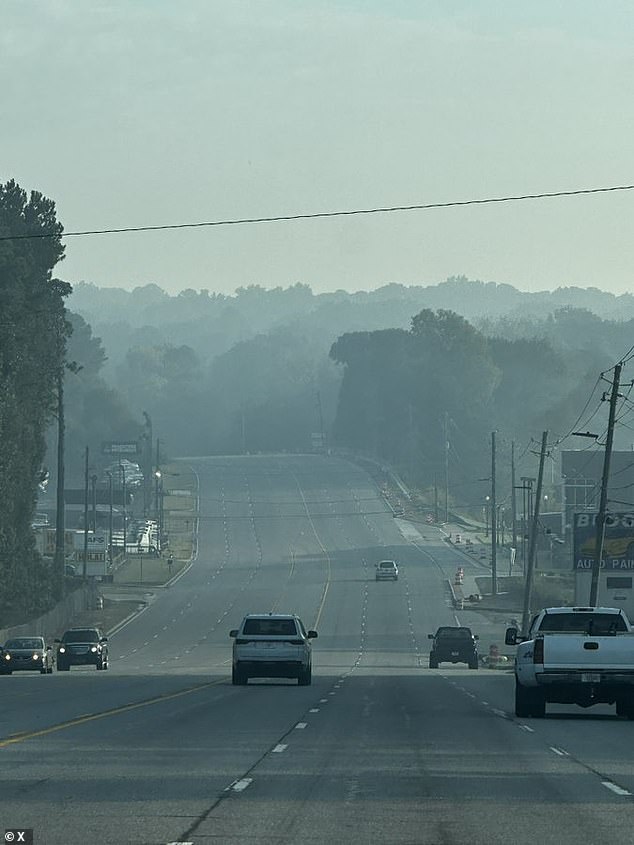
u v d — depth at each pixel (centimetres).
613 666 8100
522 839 3609
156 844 3466
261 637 12275
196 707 8731
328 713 8375
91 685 11844
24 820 3850
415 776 4991
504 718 8231
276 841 3544
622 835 3681
